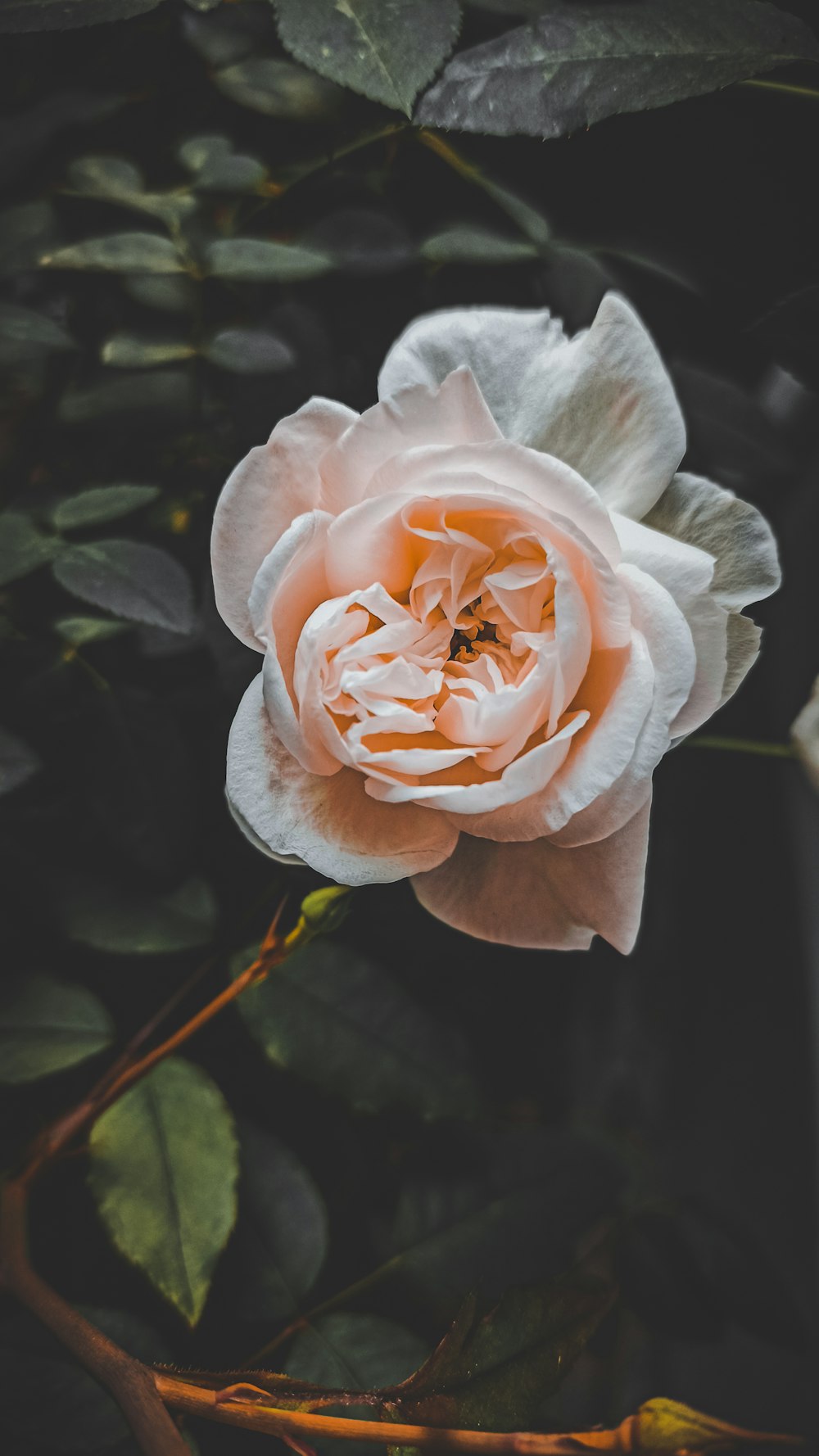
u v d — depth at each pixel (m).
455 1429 0.37
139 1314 0.42
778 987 0.56
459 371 0.34
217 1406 0.38
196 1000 0.44
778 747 0.42
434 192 0.45
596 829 0.35
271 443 0.35
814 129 0.41
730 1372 0.52
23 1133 0.43
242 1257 0.41
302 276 0.43
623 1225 0.45
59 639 0.43
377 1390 0.38
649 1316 0.44
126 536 0.44
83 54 0.45
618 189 0.43
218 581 0.36
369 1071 0.42
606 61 0.37
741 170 0.42
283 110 0.44
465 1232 0.42
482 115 0.37
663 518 0.37
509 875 0.37
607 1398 0.49
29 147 0.44
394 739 0.36
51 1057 0.41
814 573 0.50
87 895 0.43
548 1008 0.52
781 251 0.42
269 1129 0.45
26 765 0.41
